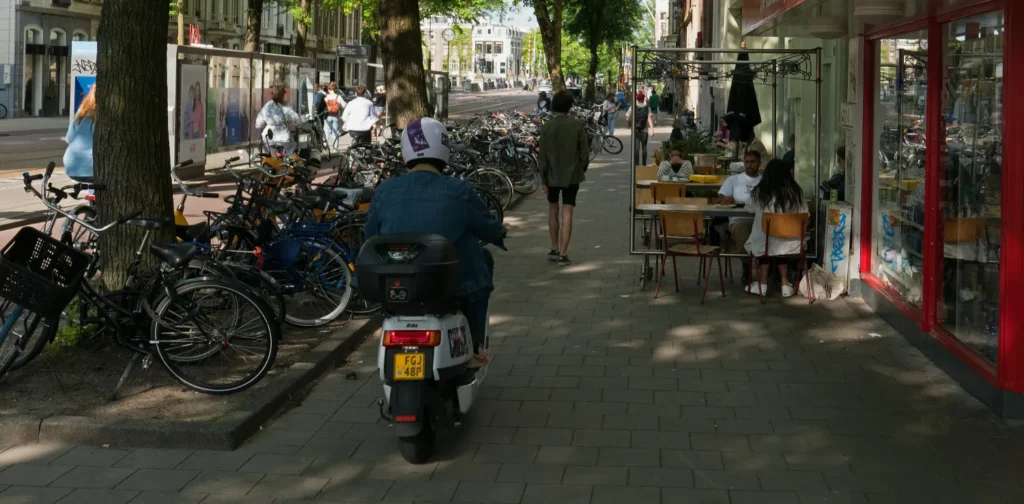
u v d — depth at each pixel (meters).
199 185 20.00
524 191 19.42
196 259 7.25
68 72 52.12
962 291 6.93
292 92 26.70
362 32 64.94
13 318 6.36
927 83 7.55
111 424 5.68
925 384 6.92
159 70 7.45
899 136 8.52
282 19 70.12
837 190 10.21
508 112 31.23
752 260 10.23
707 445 5.75
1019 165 5.92
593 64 53.44
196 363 6.43
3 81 47.59
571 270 11.35
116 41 7.30
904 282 8.34
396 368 5.20
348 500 4.97
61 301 6.11
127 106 7.32
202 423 5.73
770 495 5.02
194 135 20.55
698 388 6.86
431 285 5.12
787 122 18.02
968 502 4.93
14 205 16.33
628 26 55.16
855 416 6.25
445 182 5.56
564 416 6.26
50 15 50.22
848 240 9.74
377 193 5.60
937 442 5.79
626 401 6.57
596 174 23.80
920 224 7.86
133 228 7.36
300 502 4.94
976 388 6.56
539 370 7.30
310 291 8.33
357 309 8.66
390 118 17.08
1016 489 5.10
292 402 6.49
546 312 9.25
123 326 6.48
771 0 9.32
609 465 5.44
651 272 10.70
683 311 9.28
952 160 7.10
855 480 5.22
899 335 8.28
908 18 8.05
